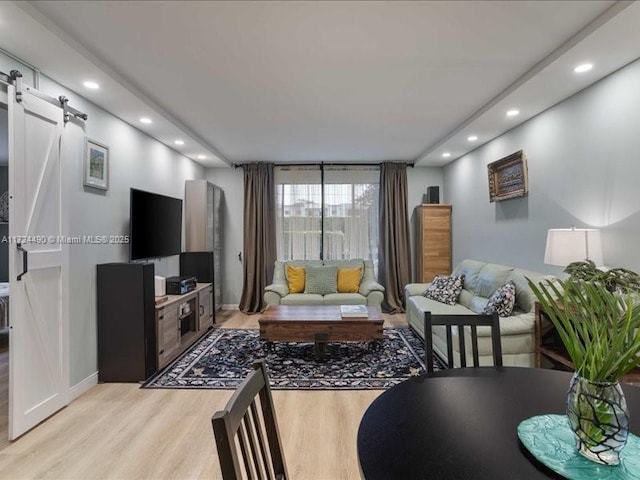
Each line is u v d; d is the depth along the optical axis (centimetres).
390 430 104
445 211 548
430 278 545
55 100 252
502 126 373
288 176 584
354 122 381
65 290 257
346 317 354
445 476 84
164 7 187
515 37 217
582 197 281
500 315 295
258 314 550
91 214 296
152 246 369
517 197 371
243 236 582
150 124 356
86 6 186
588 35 204
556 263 255
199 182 492
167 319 338
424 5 187
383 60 246
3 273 538
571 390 94
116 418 241
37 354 233
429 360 163
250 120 373
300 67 256
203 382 299
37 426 230
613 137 250
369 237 585
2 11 178
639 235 232
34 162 231
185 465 192
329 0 182
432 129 406
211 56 239
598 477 83
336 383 296
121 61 246
